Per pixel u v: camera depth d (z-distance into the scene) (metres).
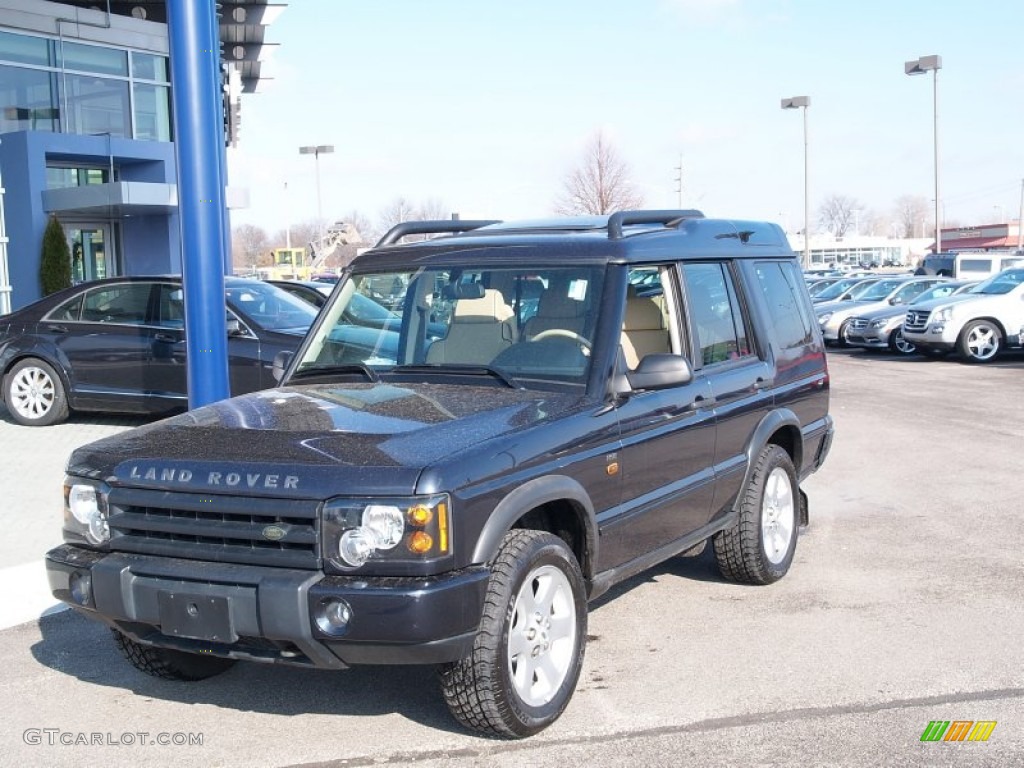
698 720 4.52
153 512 4.25
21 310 12.24
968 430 12.28
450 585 3.89
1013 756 4.14
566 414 4.65
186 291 8.39
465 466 4.03
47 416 12.03
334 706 4.79
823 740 4.30
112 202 20.62
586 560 4.74
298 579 3.91
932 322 21.02
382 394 4.90
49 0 23.89
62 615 6.14
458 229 6.34
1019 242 81.12
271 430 4.43
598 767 4.10
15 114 22.05
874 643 5.41
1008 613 5.84
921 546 7.32
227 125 29.72
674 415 5.34
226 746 4.40
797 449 6.88
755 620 5.82
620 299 5.07
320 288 15.36
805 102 47.84
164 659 4.93
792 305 7.04
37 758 4.32
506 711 4.16
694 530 5.71
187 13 8.10
